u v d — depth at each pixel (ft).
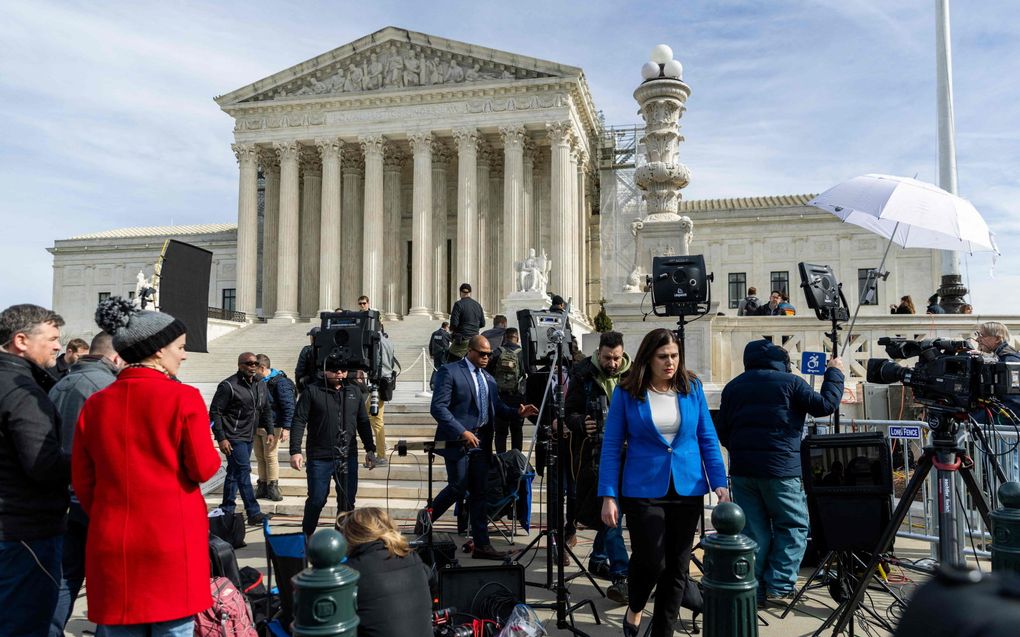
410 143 132.57
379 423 38.91
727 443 21.21
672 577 16.17
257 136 136.77
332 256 132.05
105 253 181.27
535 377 26.50
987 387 16.48
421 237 129.08
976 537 25.95
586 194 165.58
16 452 13.93
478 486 25.59
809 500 18.16
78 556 17.72
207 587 12.73
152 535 11.98
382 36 132.98
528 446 40.70
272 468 35.94
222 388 31.53
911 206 20.08
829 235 158.81
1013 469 24.21
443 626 16.30
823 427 27.63
